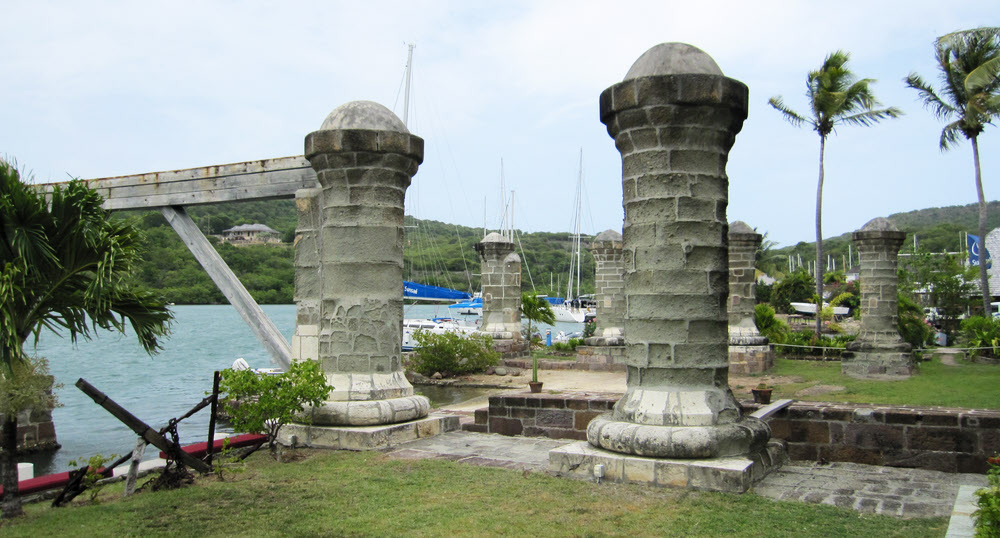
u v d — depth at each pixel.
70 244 7.47
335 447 10.63
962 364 24.84
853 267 99.31
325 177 11.34
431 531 6.80
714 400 8.39
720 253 8.61
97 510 7.64
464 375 24.56
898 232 21.81
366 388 11.00
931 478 8.73
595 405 11.47
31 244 7.14
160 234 55.12
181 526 7.07
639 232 8.70
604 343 26.31
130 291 7.86
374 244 11.25
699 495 7.72
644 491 7.92
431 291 54.28
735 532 6.62
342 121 11.26
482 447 10.73
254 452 10.55
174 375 34.44
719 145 8.62
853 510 7.30
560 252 97.56
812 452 9.95
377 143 11.03
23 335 7.56
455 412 14.62
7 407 7.53
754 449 8.56
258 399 10.12
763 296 66.94
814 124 29.91
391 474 9.00
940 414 9.28
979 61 24.80
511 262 29.97
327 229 11.38
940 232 88.06
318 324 11.88
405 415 11.21
